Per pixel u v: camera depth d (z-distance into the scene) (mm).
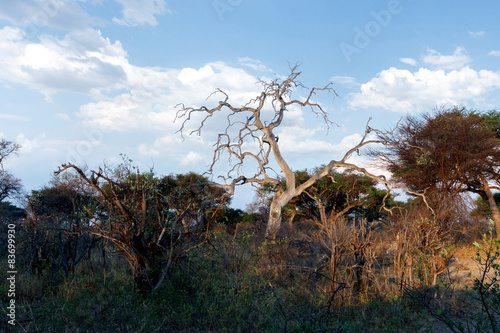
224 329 5805
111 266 8969
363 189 26688
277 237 11828
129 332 5602
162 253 7680
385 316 6449
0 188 23234
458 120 17922
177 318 6238
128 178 7930
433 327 6070
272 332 5359
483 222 13945
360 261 8008
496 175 20141
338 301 7039
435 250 8508
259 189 27703
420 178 18672
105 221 7949
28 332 5508
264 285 7758
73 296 6906
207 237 7773
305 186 21516
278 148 22109
